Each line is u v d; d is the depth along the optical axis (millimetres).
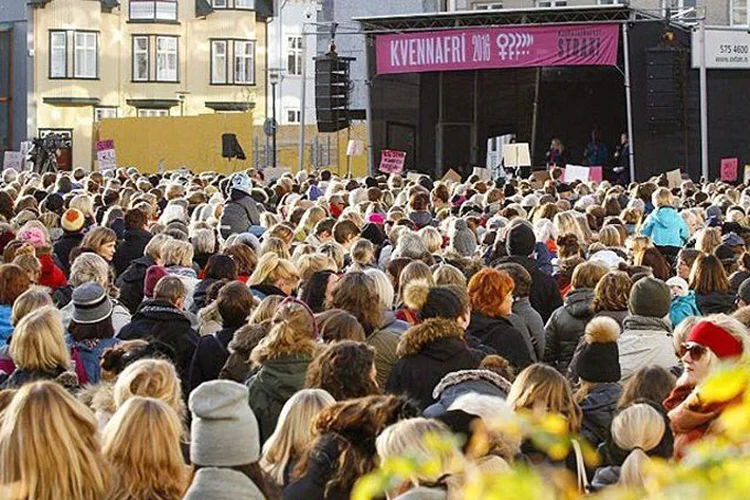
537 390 8891
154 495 7184
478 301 13359
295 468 8125
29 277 14289
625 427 8422
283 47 99000
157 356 11305
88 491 6664
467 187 32531
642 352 12828
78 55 88625
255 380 10859
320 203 26484
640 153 46281
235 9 92562
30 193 30234
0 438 6648
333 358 9477
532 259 17094
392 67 47750
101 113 89750
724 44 47438
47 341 10594
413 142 51562
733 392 5059
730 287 16750
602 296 14336
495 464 6730
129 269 17297
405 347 11078
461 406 7332
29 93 87875
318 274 14820
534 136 53531
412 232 18797
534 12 45469
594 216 25516
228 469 7258
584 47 45656
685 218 25375
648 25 45656
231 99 92938
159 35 90938
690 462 4379
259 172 40969
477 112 53312
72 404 6730
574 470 7301
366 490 5492
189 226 23594
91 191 31844
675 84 44406
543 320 16750
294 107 98500
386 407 7770
